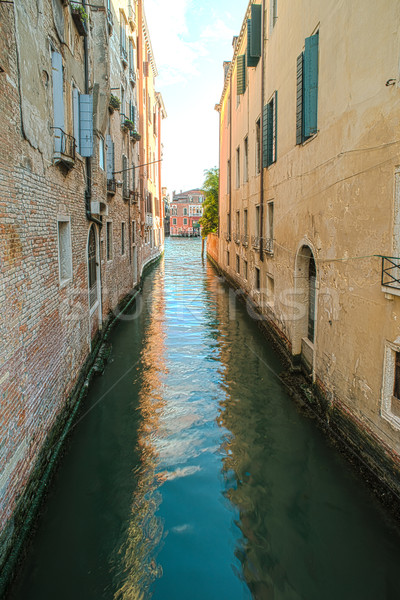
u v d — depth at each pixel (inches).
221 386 329.4
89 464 231.1
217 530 187.8
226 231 881.5
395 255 177.3
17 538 163.6
